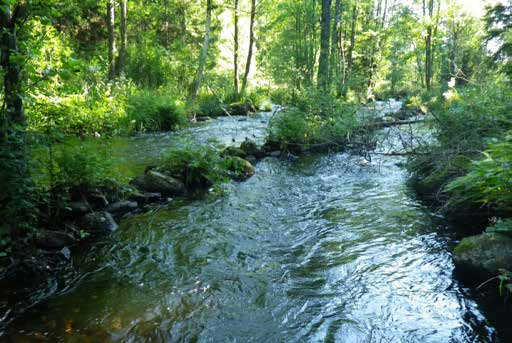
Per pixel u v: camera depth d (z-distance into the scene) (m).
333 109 11.36
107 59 17.45
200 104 19.02
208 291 3.91
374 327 3.35
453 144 7.01
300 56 18.80
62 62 4.27
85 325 3.31
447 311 3.54
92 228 5.16
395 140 11.33
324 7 15.91
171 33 27.05
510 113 6.79
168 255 4.67
